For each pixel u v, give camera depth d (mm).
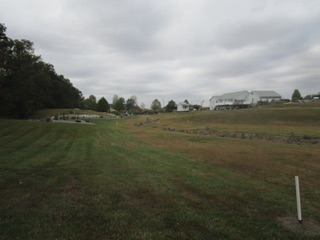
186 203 5574
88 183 6859
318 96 91688
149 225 4430
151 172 8289
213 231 4297
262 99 85562
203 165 9703
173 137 21562
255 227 4523
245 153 13062
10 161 9461
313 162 10852
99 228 4258
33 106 57406
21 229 4141
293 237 4230
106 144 15445
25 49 49000
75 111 70125
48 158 10312
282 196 6285
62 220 4523
